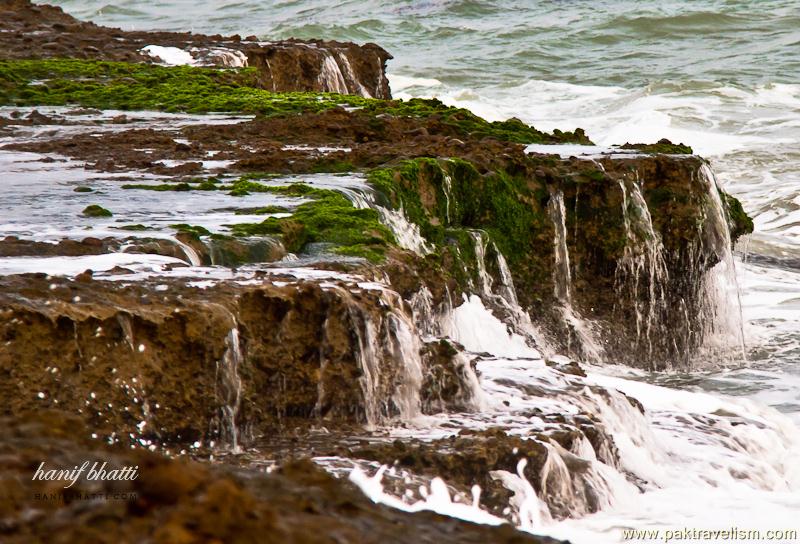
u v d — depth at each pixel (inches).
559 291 1254.3
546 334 1239.5
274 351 671.1
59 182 1075.3
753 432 901.8
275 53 2172.7
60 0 5954.7
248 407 653.9
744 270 1753.2
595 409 789.9
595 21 4749.0
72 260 719.1
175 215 914.7
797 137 2967.5
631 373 1251.2
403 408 717.9
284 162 1200.2
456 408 745.6
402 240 1092.5
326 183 1093.8
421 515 393.7
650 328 1293.1
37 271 674.2
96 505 331.0
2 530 323.3
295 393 677.3
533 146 1434.5
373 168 1191.6
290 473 410.6
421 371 732.7
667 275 1305.4
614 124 3319.4
